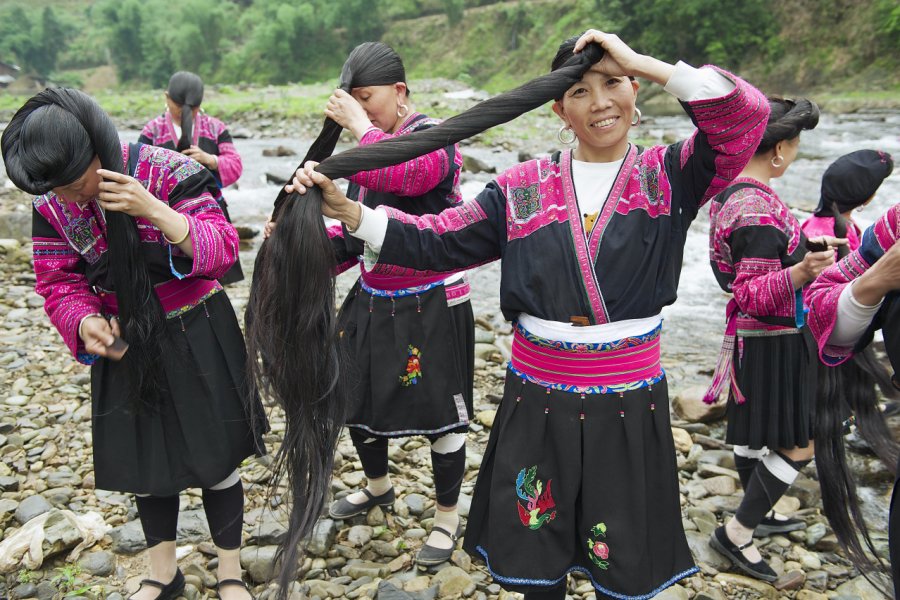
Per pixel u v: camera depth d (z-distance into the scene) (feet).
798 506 10.61
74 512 10.04
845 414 8.59
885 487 11.43
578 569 6.68
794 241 8.52
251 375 6.35
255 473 11.00
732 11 137.18
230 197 34.96
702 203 6.39
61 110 6.17
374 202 8.56
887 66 115.34
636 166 6.29
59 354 15.42
